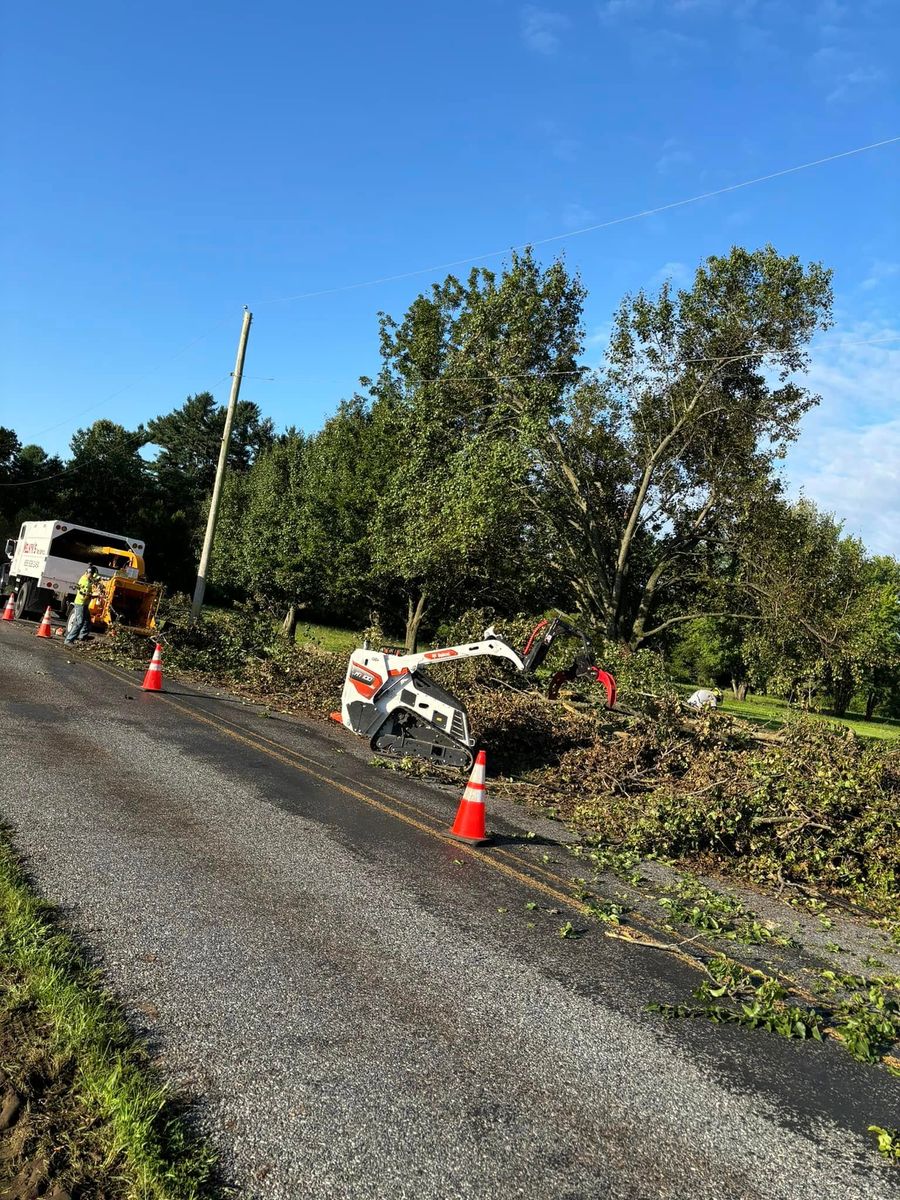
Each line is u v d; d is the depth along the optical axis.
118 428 72.44
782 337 23.88
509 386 25.81
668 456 26.81
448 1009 4.23
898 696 57.59
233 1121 3.12
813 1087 3.96
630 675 13.36
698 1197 3.03
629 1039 4.18
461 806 7.56
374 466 31.28
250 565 36.25
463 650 10.41
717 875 7.89
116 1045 3.49
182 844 6.21
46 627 20.14
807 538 23.83
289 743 10.89
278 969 4.41
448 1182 2.94
